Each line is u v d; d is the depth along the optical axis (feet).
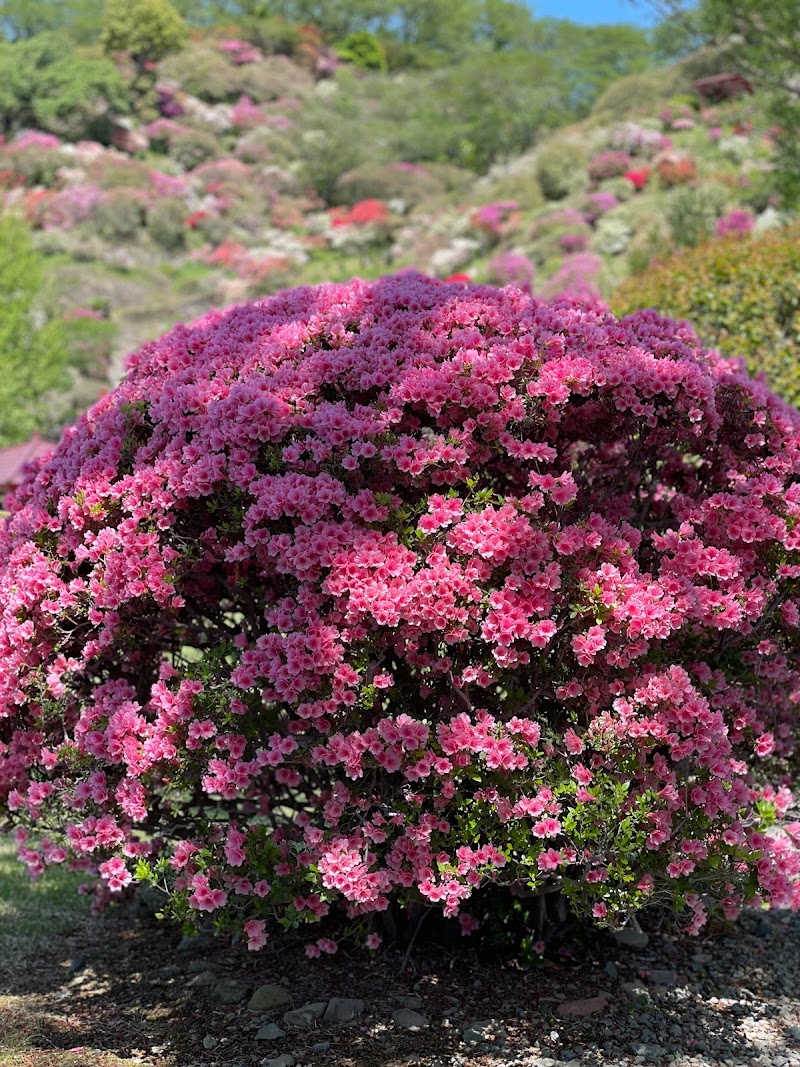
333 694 8.99
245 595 10.36
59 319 70.18
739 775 10.57
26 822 11.10
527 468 10.73
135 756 9.38
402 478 9.59
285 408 9.46
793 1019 10.02
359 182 151.84
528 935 11.15
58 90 166.40
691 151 101.86
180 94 184.24
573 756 9.64
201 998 10.37
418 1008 10.01
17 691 10.18
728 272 28.63
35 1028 9.63
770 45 41.06
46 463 11.74
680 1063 9.11
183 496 9.68
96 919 13.33
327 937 11.41
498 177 152.87
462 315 10.47
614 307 30.83
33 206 135.95
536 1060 9.08
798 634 11.09
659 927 12.19
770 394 11.48
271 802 11.30
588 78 180.34
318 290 11.96
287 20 240.12
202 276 128.36
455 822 10.05
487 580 9.14
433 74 203.21
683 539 10.10
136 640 10.77
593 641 9.02
